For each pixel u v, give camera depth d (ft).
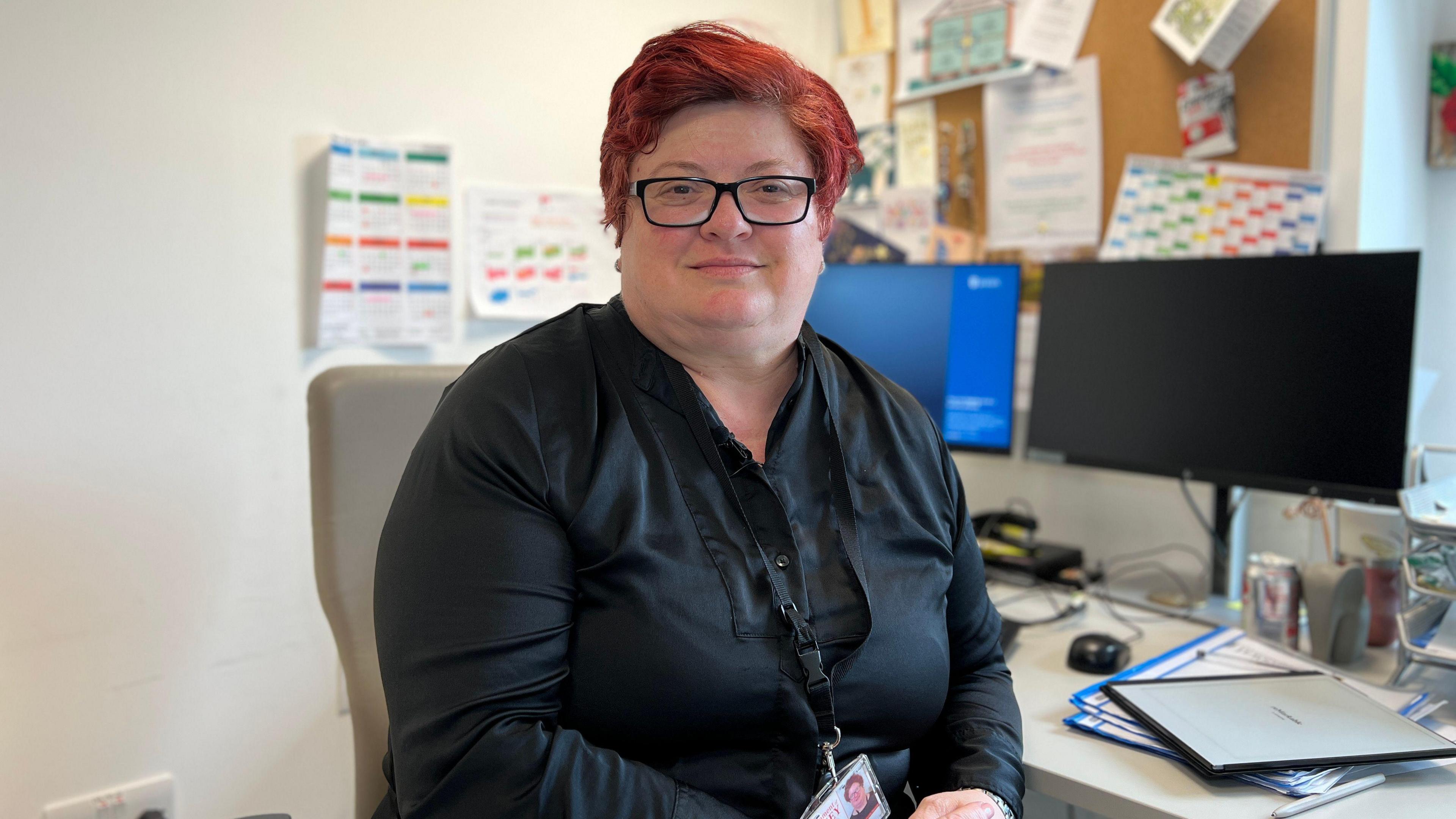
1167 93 5.29
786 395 3.10
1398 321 4.04
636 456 2.81
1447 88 5.30
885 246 6.70
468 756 2.47
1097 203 5.60
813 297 5.89
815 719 2.73
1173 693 3.48
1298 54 4.83
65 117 4.49
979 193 6.17
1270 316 4.42
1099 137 5.56
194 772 5.14
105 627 4.80
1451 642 3.71
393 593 2.64
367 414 3.52
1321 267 4.26
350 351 5.48
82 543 4.70
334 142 5.20
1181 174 5.24
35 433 4.53
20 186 4.41
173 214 4.83
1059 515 5.83
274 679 5.37
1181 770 3.08
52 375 4.56
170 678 5.02
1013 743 3.10
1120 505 5.54
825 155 2.95
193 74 4.83
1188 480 4.74
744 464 2.88
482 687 2.51
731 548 2.79
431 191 5.60
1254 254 5.01
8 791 4.61
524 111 5.98
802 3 7.02
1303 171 4.85
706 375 3.06
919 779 3.31
